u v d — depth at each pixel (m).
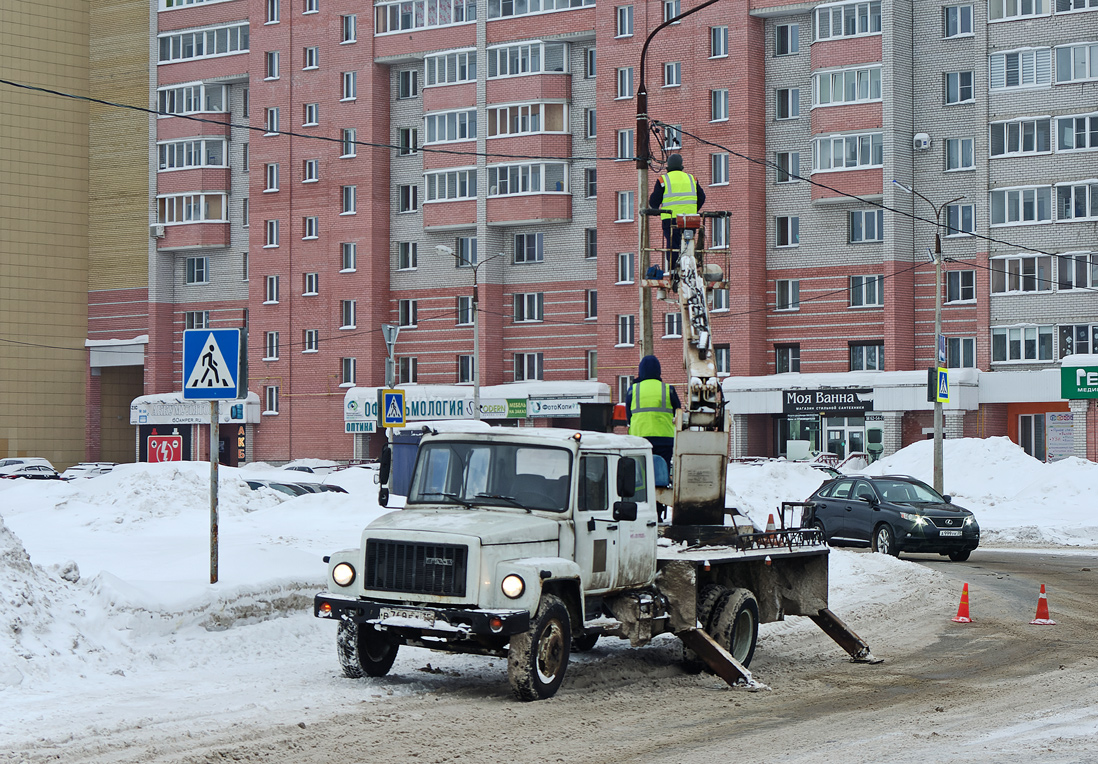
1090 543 34.06
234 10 74.50
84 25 78.75
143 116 77.06
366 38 69.94
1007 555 29.94
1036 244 55.62
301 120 72.06
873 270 58.84
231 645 13.30
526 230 67.25
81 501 29.38
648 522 12.71
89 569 16.27
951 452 47.84
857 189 58.34
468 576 10.84
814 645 15.43
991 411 55.88
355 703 10.73
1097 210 54.41
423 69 69.50
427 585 10.99
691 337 14.14
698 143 61.31
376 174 70.00
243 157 75.06
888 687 12.52
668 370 61.62
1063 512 40.47
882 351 58.59
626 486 11.92
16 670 10.98
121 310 77.62
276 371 72.69
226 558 16.41
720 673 12.38
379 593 11.17
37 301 77.12
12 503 30.41
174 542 21.69
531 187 65.81
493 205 66.56
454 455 12.06
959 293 57.78
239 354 14.46
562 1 65.19
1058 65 55.47
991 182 56.62
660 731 10.11
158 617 13.09
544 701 11.12
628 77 63.06
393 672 12.45
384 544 11.21
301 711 10.33
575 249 65.75
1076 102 55.06
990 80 56.78
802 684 12.67
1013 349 55.91
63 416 78.00
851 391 57.56
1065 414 55.03
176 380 76.88
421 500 11.98
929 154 58.34
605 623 12.04
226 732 9.48
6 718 9.61
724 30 61.28
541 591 11.09
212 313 75.81
